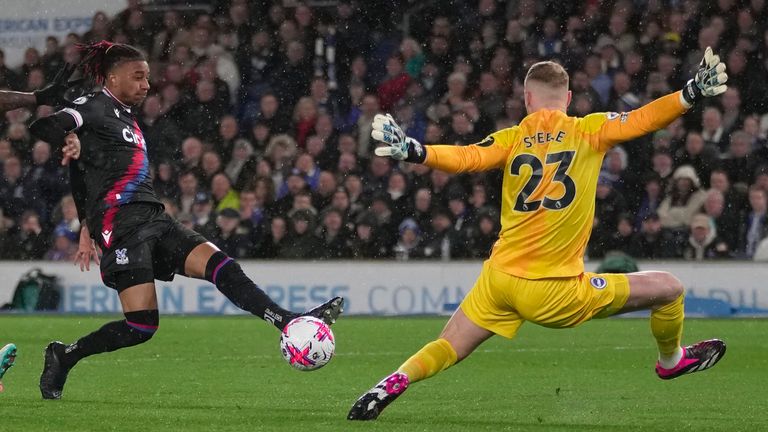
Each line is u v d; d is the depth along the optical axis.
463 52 63.22
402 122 61.28
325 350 21.16
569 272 20.05
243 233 54.41
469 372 31.50
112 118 23.11
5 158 60.00
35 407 22.84
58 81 23.39
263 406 23.67
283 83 63.69
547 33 62.59
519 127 20.44
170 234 23.52
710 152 55.03
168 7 68.00
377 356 36.22
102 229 23.06
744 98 59.94
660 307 21.61
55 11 68.94
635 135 19.88
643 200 54.78
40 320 49.97
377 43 64.69
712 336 42.72
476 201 54.03
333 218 53.97
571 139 20.08
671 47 61.53
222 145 60.22
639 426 20.91
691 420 21.89
